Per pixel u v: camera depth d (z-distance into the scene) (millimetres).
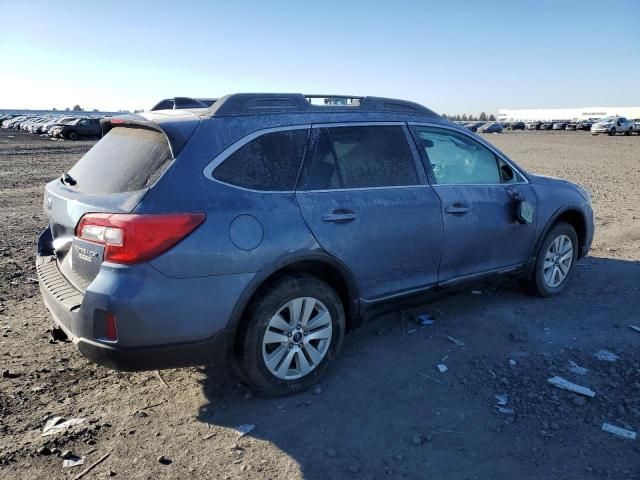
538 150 33594
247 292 3297
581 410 3469
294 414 3420
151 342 3061
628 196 12664
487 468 2934
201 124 3379
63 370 3982
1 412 3414
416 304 4383
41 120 55656
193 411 3457
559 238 5414
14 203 11914
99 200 3199
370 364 4059
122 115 3811
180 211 3088
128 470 2900
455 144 4660
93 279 3146
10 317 4984
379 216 3910
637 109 122562
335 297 3719
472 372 3955
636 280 5996
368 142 4070
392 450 3080
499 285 5781
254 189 3422
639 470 2904
